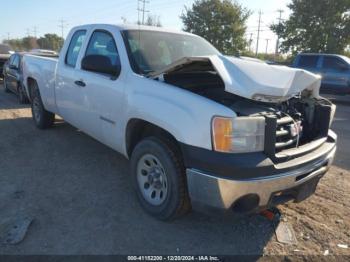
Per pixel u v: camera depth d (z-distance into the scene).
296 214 3.73
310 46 30.34
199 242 3.19
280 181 2.91
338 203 4.01
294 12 30.92
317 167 3.28
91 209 3.67
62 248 3.02
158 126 3.26
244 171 2.76
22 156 5.15
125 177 4.50
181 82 3.54
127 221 3.47
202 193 2.92
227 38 41.19
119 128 3.91
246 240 3.25
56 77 5.40
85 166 4.83
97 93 4.24
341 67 14.12
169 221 3.44
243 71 3.10
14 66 10.55
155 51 4.17
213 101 2.97
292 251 3.11
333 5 28.84
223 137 2.79
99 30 4.54
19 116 7.94
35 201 3.79
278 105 3.42
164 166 3.26
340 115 10.83
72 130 6.60
